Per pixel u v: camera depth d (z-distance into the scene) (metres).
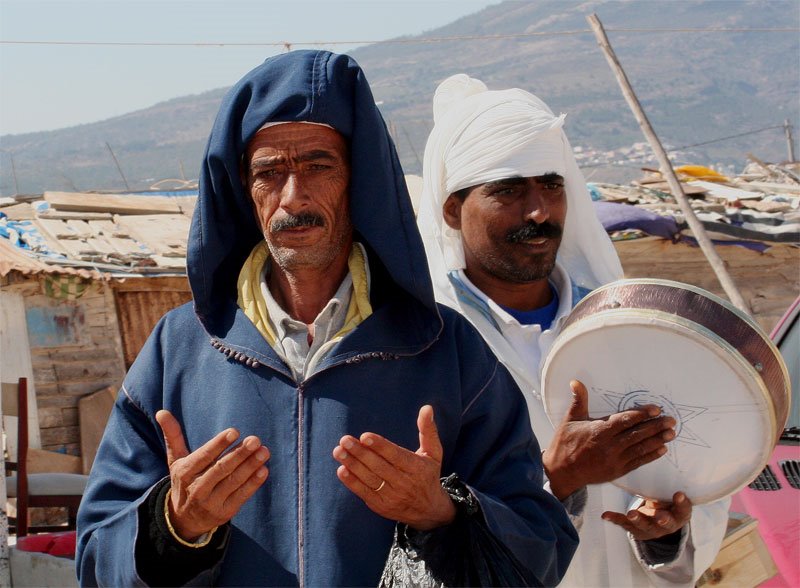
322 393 2.67
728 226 13.64
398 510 2.43
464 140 3.82
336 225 2.75
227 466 2.34
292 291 2.82
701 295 3.03
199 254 2.81
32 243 11.25
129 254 11.06
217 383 2.72
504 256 3.75
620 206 13.63
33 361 10.34
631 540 3.51
